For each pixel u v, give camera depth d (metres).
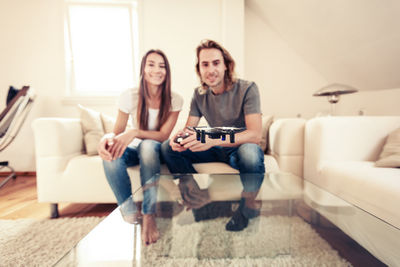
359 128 1.32
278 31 2.77
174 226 0.60
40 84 2.65
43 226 1.28
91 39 2.76
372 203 0.87
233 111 1.39
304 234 0.57
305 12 2.13
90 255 0.43
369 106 2.48
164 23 2.62
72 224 1.31
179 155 1.28
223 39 2.57
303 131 1.50
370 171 1.00
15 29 2.63
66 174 1.44
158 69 1.38
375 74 2.17
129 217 0.58
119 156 1.20
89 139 1.61
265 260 0.51
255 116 1.30
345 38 2.05
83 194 1.44
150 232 0.56
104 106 2.64
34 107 2.64
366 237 0.52
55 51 2.63
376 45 1.86
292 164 1.50
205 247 0.53
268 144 1.76
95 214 1.52
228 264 0.51
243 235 0.58
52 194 1.44
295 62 2.85
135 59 2.80
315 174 1.33
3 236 1.16
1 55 2.64
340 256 0.51
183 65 2.64
